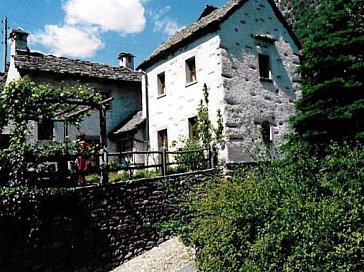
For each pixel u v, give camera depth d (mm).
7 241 8570
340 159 5758
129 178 11836
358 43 12352
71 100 10805
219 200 6297
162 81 18359
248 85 15766
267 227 5301
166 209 11523
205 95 15516
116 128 19812
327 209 4895
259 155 13812
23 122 9859
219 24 15219
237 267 5703
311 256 4742
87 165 11125
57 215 9344
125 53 23266
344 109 11844
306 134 12125
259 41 16641
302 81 13516
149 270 8828
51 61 18531
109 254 10078
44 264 9016
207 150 14680
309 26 13469
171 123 17297
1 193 8555
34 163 9516
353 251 4605
